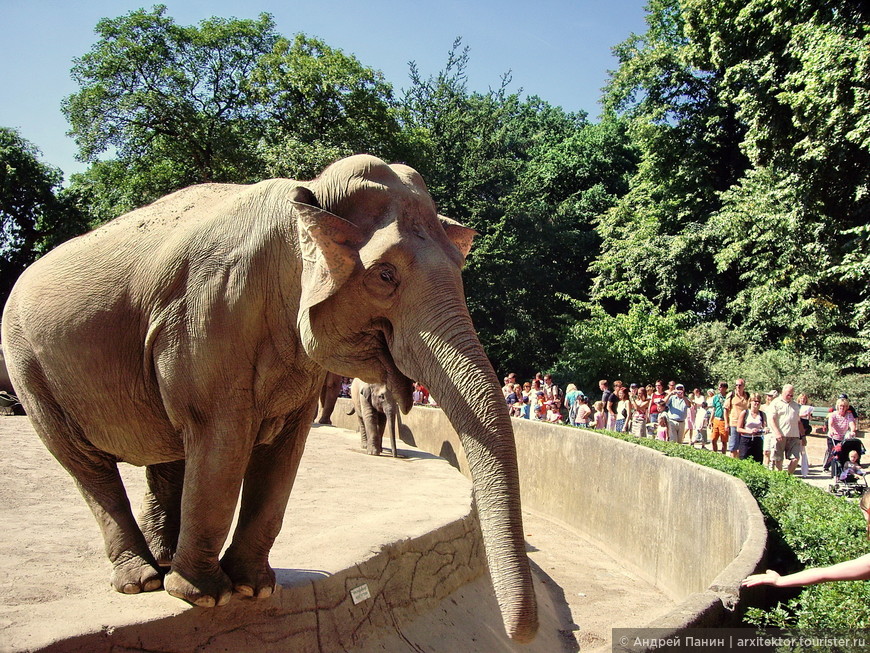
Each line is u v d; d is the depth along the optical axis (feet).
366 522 21.72
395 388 11.31
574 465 38.24
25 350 14.44
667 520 27.30
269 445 13.80
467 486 31.32
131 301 13.07
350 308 11.17
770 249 85.92
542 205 136.87
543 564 30.78
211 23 108.99
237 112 113.09
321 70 106.32
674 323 94.07
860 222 65.51
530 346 128.98
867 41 52.19
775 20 61.82
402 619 18.07
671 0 109.70
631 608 25.25
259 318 12.31
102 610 12.57
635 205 124.77
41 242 130.72
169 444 13.92
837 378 77.56
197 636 12.87
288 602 14.84
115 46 104.32
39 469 28.32
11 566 15.70
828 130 56.65
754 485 23.31
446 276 10.91
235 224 12.66
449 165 138.00
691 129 108.78
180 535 12.71
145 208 14.44
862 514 17.89
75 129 105.29
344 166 11.96
